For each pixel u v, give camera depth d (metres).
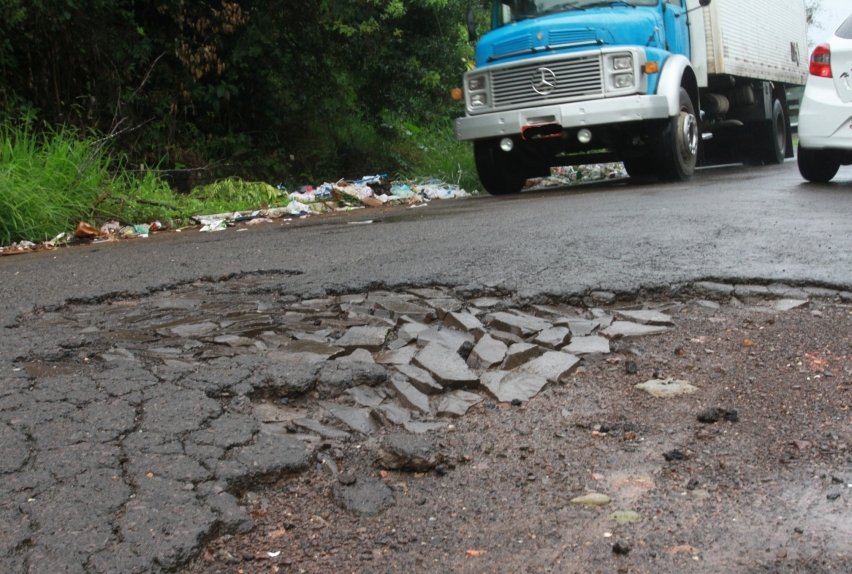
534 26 11.52
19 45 12.41
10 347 3.84
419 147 18.22
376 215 10.11
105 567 2.12
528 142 11.98
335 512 2.47
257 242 7.44
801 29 18.36
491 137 11.95
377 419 3.13
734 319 4.14
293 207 11.46
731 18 13.98
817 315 4.15
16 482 2.51
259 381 3.30
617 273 4.83
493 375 3.46
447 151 18.34
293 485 2.63
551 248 5.80
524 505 2.47
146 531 2.27
